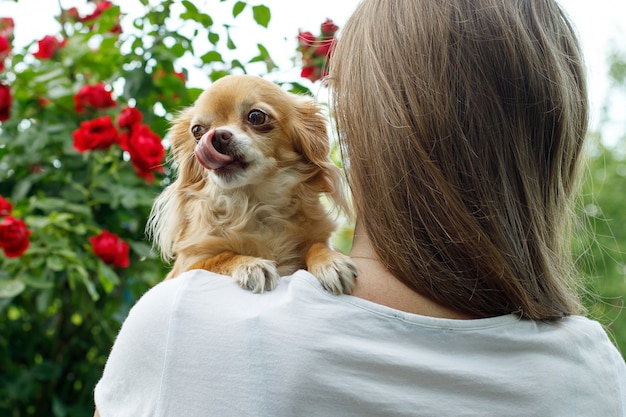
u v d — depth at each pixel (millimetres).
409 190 1589
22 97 3643
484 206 1571
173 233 2773
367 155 1649
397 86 1629
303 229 2645
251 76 2754
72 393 3553
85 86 3422
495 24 1627
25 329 3602
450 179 1573
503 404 1438
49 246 3158
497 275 1563
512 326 1544
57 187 3562
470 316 1585
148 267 3555
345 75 1755
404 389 1411
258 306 1531
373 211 1633
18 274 3186
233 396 1394
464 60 1602
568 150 1727
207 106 2688
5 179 3641
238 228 2592
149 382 1485
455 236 1562
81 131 3250
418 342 1475
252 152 2564
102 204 3539
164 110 3727
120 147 3398
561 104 1667
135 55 3650
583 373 1537
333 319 1469
